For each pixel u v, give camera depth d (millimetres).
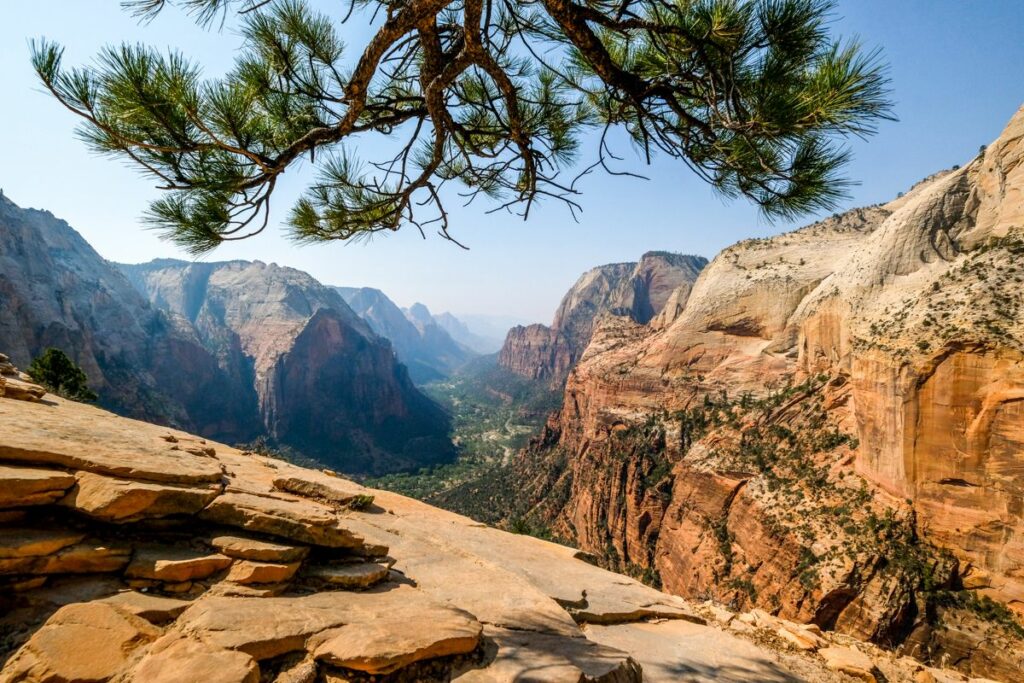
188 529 5059
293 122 5547
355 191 6406
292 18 5312
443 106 5336
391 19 4207
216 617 3783
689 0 4355
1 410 6211
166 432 9438
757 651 6641
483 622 5309
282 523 5223
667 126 5211
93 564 4234
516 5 5379
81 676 3143
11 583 3867
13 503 4164
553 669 4312
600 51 4348
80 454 5027
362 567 5605
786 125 3754
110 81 3779
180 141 4324
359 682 3613
